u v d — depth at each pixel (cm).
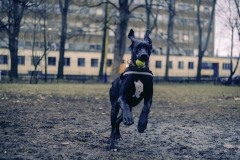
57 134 722
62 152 562
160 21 5969
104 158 529
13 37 2739
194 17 6278
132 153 570
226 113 1153
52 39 4050
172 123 927
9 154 538
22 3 1645
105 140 672
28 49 4528
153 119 1004
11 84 2767
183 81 4288
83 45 5594
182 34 6266
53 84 3016
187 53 6356
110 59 5472
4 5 2281
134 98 555
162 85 3416
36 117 973
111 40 5728
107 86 2806
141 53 530
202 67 5869
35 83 3030
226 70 5803
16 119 922
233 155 571
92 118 989
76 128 808
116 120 629
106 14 3706
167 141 683
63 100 1527
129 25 5575
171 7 3141
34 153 551
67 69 5131
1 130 750
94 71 5278
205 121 967
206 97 1838
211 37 6625
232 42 3659
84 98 1656
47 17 3359
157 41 6050
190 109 1272
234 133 781
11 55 3250
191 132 788
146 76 539
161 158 538
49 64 4731
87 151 575
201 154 573
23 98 1551
